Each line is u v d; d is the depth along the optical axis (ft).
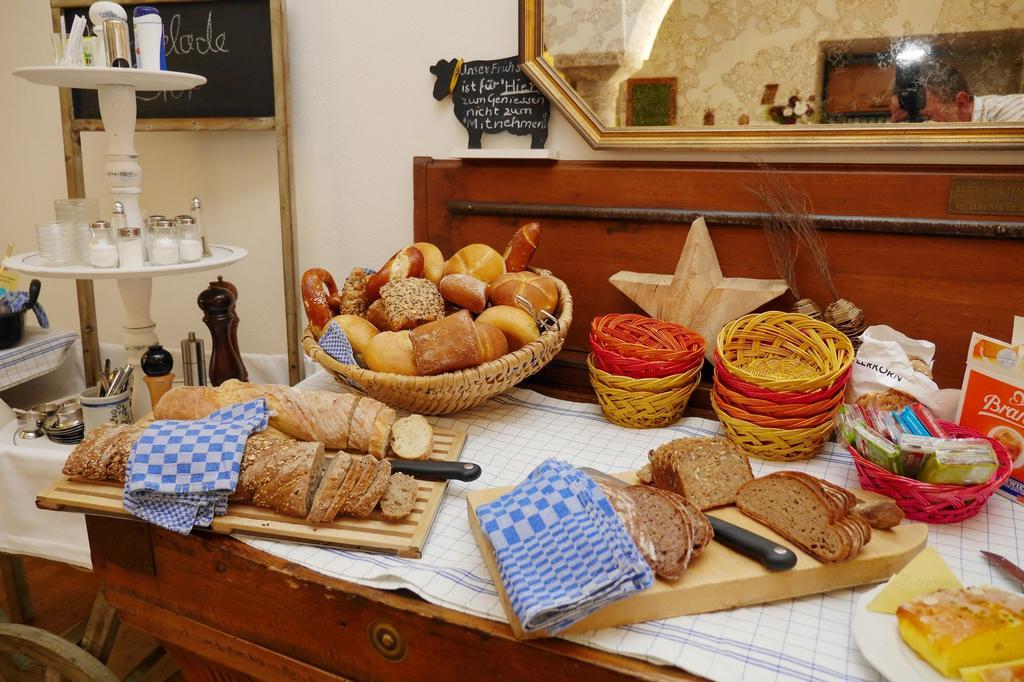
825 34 3.85
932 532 2.92
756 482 2.84
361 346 3.78
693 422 3.98
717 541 2.68
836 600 2.53
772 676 2.16
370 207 5.41
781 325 3.89
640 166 4.41
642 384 3.78
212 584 2.93
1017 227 3.59
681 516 2.60
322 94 5.33
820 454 3.60
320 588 2.66
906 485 2.90
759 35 3.98
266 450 2.98
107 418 4.49
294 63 5.35
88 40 4.38
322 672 2.81
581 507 2.46
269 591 2.79
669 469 3.03
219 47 5.32
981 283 3.77
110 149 4.57
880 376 3.55
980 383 3.26
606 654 2.29
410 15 4.93
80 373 6.12
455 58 4.85
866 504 2.74
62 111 5.64
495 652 2.41
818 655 2.25
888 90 3.79
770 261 4.19
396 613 2.55
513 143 4.83
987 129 3.64
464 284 3.97
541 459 3.54
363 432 3.27
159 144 5.91
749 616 2.44
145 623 3.21
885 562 2.56
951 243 3.79
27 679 4.86
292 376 5.75
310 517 2.83
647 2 4.15
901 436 3.07
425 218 5.02
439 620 2.47
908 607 2.19
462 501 3.14
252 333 6.11
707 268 4.11
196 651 3.12
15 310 5.25
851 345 3.57
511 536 2.42
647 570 2.30
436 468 3.15
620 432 3.89
